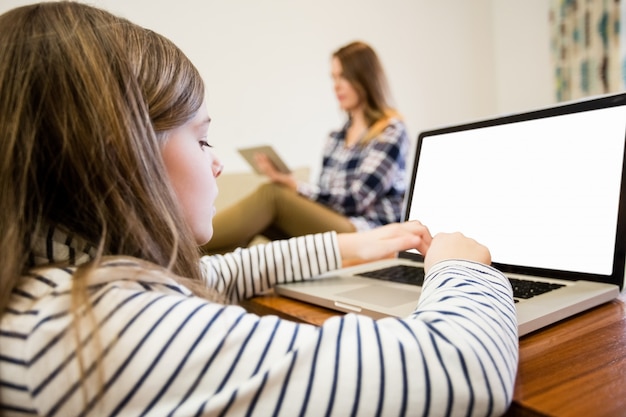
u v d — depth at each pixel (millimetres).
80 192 349
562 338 438
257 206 1713
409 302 578
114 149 354
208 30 2230
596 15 2367
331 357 308
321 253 764
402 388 298
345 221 1780
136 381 280
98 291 299
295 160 2516
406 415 294
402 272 784
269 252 765
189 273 416
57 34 365
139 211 369
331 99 2594
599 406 300
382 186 1960
